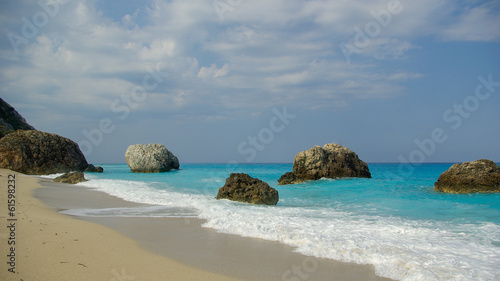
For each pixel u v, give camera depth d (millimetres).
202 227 10422
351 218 12586
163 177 41375
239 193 17578
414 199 18703
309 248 7934
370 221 11953
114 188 23766
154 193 21047
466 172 21312
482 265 6754
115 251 7250
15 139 40031
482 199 18250
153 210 14078
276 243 8508
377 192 22406
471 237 9312
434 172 50469
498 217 13117
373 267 6695
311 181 31406
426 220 12359
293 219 11836
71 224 9742
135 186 26656
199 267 6473
